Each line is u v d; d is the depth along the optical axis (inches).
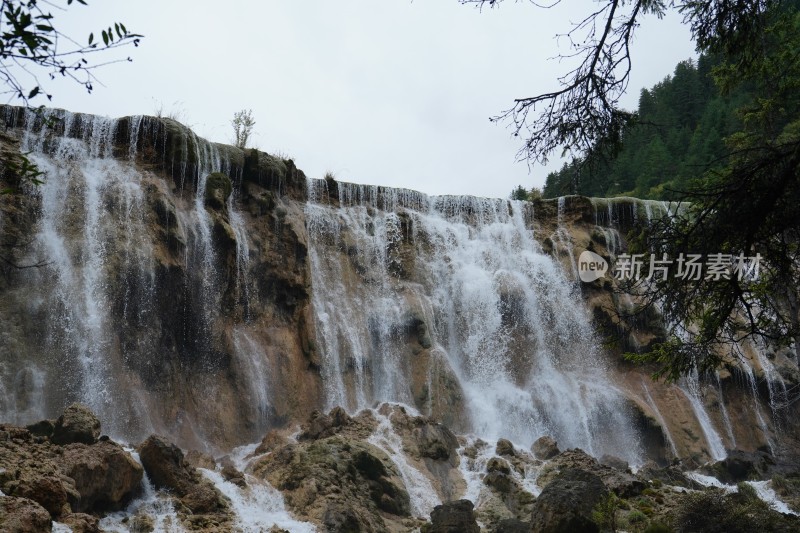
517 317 1077.8
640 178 2041.1
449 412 932.6
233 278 863.7
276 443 727.1
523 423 962.1
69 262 752.3
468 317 1055.6
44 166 805.9
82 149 847.7
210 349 816.3
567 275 1147.9
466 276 1089.4
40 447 503.5
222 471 613.6
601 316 1109.1
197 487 557.0
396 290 1029.2
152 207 827.4
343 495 617.6
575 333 1095.6
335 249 1012.5
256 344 853.2
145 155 878.4
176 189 871.7
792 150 308.3
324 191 1052.5
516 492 695.1
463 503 585.6
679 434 1024.2
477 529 580.4
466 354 1027.9
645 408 1015.0
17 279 721.6
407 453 743.1
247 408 803.4
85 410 557.0
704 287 374.0
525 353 1051.3
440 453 756.6
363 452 668.1
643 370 1089.4
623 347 1091.9
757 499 605.3
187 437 745.6
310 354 880.9
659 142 2098.9
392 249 1063.6
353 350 933.8
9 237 732.7
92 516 462.9
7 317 692.1
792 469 890.7
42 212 775.1
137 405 720.3
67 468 484.1
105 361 720.3
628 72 363.3
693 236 349.1
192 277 831.7
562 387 1019.9
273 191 971.9
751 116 745.0
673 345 453.7
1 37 207.2
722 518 568.4
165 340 779.4
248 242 909.8
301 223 967.0
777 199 318.0
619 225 1259.8
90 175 826.2
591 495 572.7
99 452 512.7
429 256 1092.5
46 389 679.1
